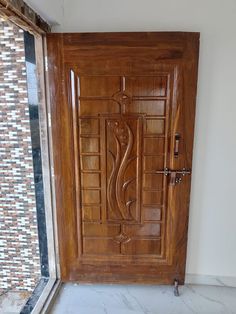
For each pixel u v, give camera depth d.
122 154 1.88
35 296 1.96
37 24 1.56
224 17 1.69
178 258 2.00
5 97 2.01
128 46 1.69
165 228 1.97
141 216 1.97
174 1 1.70
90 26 1.76
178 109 1.76
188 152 1.83
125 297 2.01
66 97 1.80
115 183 1.93
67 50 1.72
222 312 1.86
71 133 1.85
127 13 1.73
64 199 1.96
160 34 1.66
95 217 1.99
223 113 1.83
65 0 1.74
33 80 1.85
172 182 1.88
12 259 2.38
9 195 2.23
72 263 2.07
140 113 1.80
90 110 1.82
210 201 1.98
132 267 2.05
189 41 1.66
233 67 1.75
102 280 2.09
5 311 2.25
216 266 2.10
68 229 2.01
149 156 1.87
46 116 1.86
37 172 2.02
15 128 2.07
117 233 2.01
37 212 2.09
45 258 2.15
